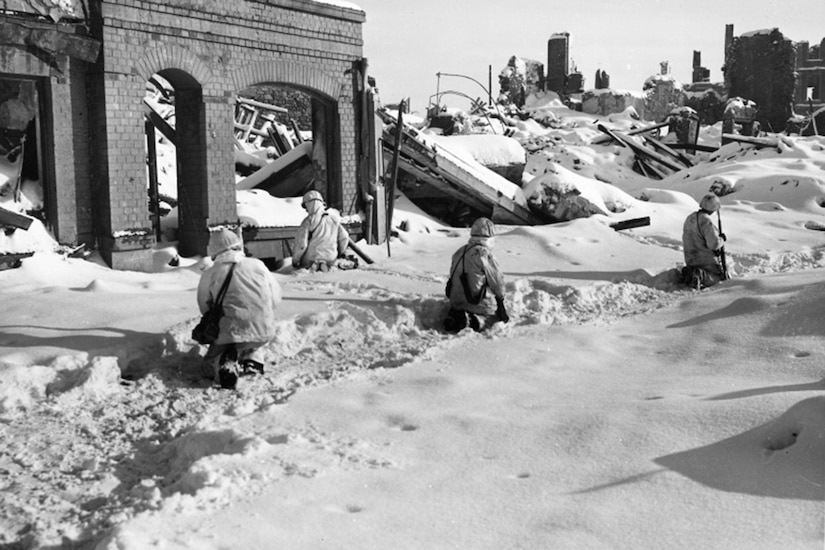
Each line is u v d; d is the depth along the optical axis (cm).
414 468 505
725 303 980
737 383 652
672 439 521
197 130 1363
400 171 1891
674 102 4919
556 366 760
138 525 416
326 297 1032
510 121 3772
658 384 670
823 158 2645
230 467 496
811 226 1872
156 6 1267
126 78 1240
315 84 1534
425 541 400
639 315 1001
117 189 1241
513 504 443
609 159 3023
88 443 608
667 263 1400
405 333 935
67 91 1205
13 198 1186
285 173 1697
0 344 789
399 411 621
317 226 1280
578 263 1393
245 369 765
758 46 4216
